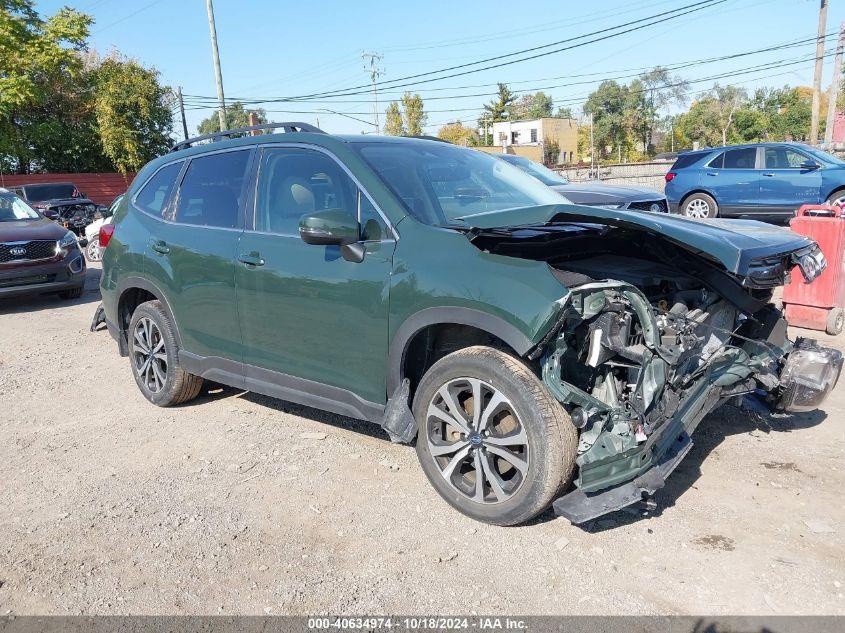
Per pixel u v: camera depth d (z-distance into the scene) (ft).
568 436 9.91
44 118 113.60
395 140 14.08
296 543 10.69
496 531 10.78
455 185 13.20
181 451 14.25
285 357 13.38
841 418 14.79
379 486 12.39
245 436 14.89
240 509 11.76
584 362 10.39
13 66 93.91
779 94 255.29
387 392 11.88
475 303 10.19
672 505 11.42
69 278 32.30
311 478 12.80
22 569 10.22
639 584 9.39
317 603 9.26
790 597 9.04
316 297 12.44
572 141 274.77
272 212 13.66
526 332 9.57
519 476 10.39
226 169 14.94
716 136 255.91
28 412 16.96
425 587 9.50
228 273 14.06
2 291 30.17
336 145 12.89
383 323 11.51
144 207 17.11
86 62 127.24
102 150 119.24
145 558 10.41
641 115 267.59
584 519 9.47
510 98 298.56
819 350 13.41
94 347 23.36
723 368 12.19
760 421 14.70
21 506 12.14
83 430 15.64
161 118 119.65
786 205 46.29
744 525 10.75
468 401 11.39
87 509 11.94
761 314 13.19
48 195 71.15
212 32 99.35
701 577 9.50
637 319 10.27
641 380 10.10
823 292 21.20
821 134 239.91
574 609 8.95
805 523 10.75
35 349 23.34
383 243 11.68
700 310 11.56
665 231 10.82
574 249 13.15
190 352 15.64
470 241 11.07
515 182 14.78
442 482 11.34
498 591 9.36
